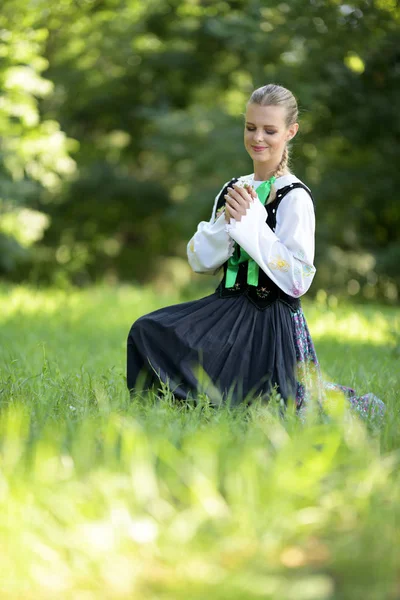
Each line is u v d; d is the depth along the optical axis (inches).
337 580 110.7
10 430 154.5
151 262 1515.7
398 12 571.5
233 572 112.1
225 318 220.2
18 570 111.0
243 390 214.1
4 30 718.5
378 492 134.5
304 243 216.2
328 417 189.3
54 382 236.7
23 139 817.5
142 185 1438.2
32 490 128.4
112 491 128.3
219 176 1119.0
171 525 121.7
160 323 219.0
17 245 973.2
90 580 110.6
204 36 1170.0
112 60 1205.7
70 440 159.9
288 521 124.3
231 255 223.1
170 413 189.6
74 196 1434.5
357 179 1018.7
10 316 527.8
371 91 907.4
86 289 745.0
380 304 1011.9
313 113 925.8
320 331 471.2
